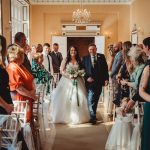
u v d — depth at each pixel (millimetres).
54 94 6637
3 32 8594
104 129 5973
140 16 12484
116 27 15062
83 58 6676
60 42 14992
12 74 3762
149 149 3152
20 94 3830
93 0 14852
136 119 3959
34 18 14914
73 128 6066
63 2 14836
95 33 14945
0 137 2723
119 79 5605
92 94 6469
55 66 9734
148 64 3146
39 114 4934
